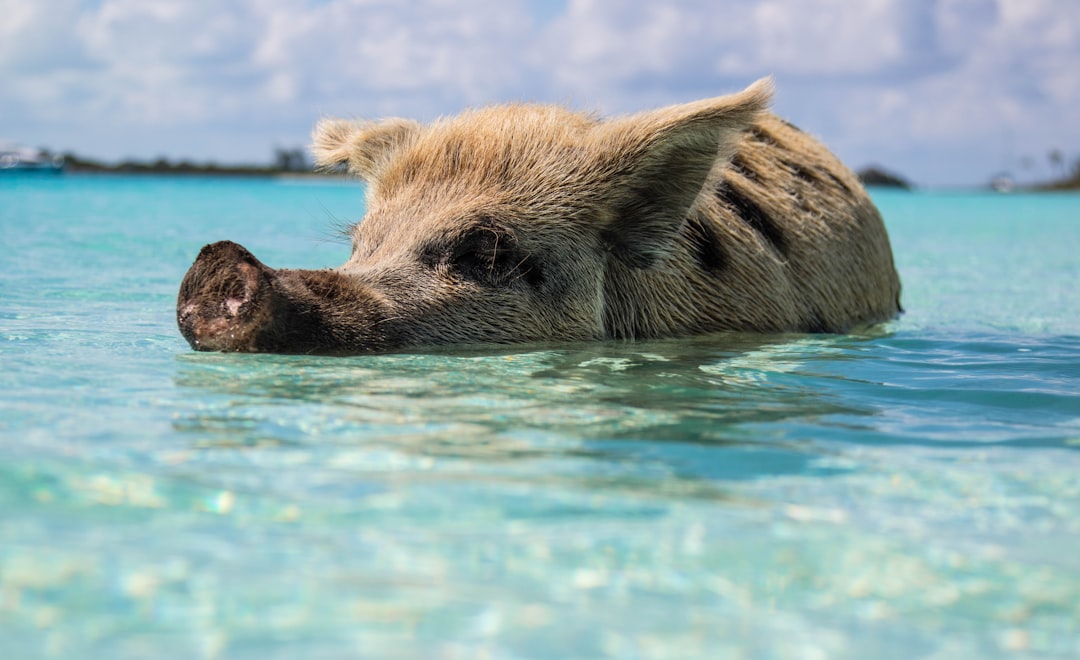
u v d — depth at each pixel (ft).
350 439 2.25
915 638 1.44
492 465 2.11
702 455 2.25
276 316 3.12
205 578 1.51
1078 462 2.28
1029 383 3.14
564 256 3.68
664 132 3.67
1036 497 2.05
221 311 3.08
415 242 3.54
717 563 1.66
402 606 1.45
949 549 1.76
